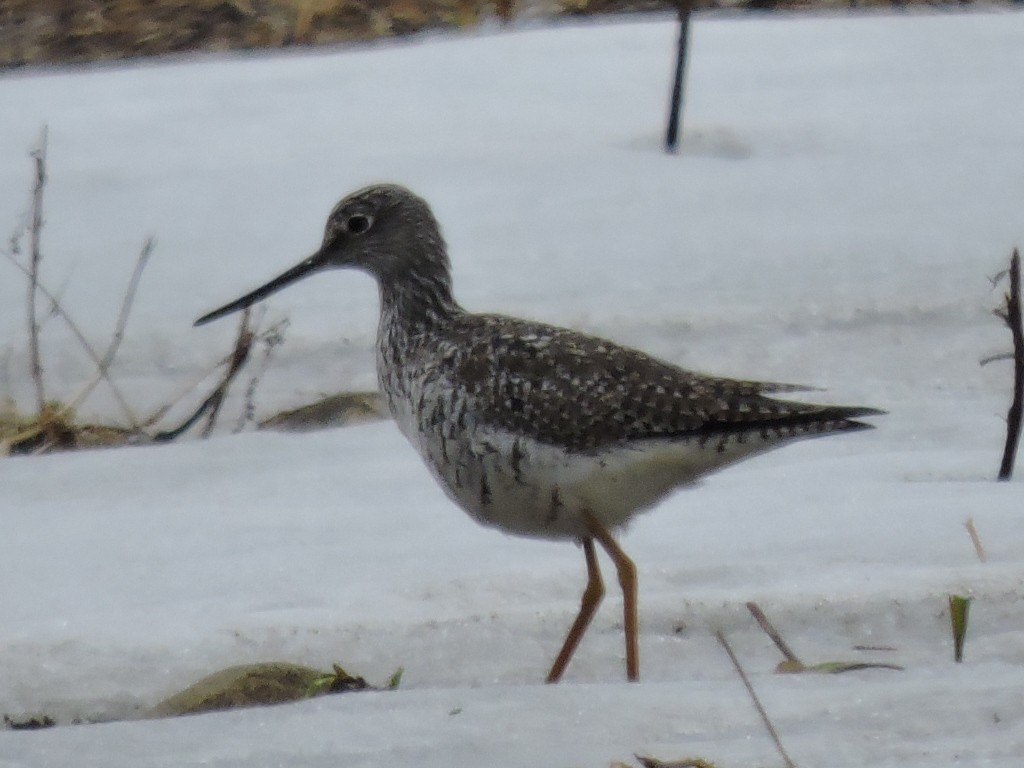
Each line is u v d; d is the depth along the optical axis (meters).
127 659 8.79
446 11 20.91
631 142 16.11
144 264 14.20
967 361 12.53
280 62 18.83
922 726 7.32
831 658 8.66
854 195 14.87
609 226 14.41
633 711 7.59
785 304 13.12
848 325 12.94
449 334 9.77
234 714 7.75
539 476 9.15
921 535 9.71
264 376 12.97
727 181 15.20
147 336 13.37
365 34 20.50
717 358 12.61
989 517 9.89
